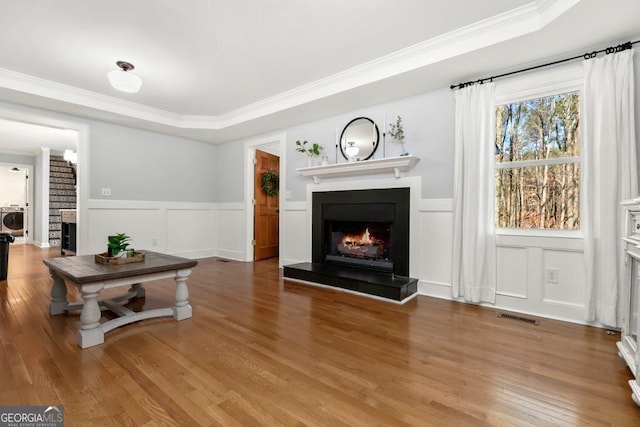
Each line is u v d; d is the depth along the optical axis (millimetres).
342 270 3699
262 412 1358
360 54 2896
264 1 2160
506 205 2867
